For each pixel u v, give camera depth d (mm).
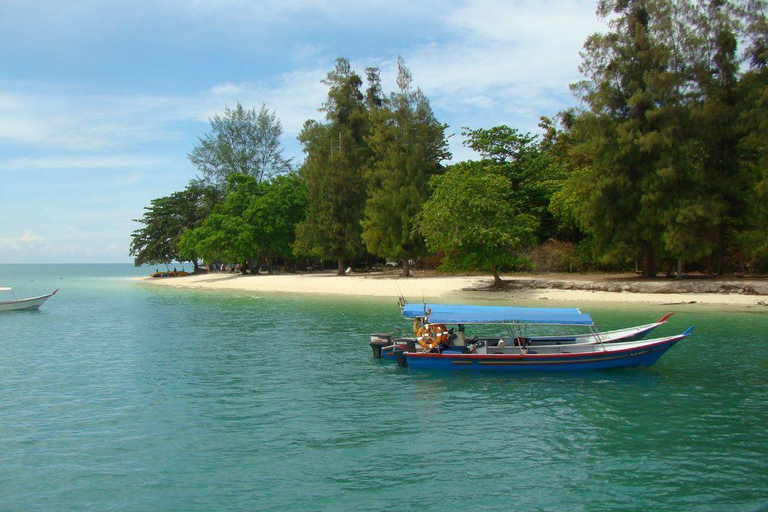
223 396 16062
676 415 14070
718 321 28453
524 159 55844
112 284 76250
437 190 42219
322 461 11328
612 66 40594
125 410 14758
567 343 19812
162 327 29812
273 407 14992
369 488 10125
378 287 48312
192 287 63156
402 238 52031
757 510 9305
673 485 10195
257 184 70250
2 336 27094
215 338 25953
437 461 11305
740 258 43938
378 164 55469
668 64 40000
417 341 20594
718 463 11133
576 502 9602
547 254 53188
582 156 43375
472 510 9344
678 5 40281
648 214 38938
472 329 27406
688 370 18609
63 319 33750
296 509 9391
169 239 82375
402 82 53812
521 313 19172
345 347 23469
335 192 59375
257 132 80312
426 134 53500
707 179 38875
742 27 38938
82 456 11648
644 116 39625
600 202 40500
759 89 36812
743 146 38469
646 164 39750
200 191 81938
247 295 49906
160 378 18203
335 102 62719
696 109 38781
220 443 12352
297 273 70875
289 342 24750
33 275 125312
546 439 12484
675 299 36156
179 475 10711
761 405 14828
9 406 15141
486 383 17344
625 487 10133
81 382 17750
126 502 9672
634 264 50688
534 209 52781
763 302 34094
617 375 18078
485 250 39625
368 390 16641
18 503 9633
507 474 10695
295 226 62625
